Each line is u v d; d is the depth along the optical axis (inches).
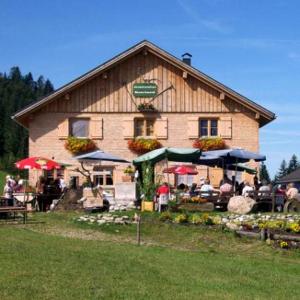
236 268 508.7
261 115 1237.1
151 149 1234.6
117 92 1253.1
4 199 932.0
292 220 780.0
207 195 959.0
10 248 524.4
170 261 521.7
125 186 983.6
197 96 1250.0
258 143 1238.9
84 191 938.7
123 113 1250.0
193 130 1242.6
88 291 371.9
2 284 375.6
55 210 954.7
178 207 895.1
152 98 1250.6
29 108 1230.3
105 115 1249.4
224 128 1241.4
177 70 1256.2
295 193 973.2
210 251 623.2
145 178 946.1
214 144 1229.1
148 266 482.0
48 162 996.6
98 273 431.2
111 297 362.3
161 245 662.5
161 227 746.8
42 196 1021.2
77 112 1248.2
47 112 1246.9
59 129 1242.6
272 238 642.2
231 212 898.7
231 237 678.5
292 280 471.8
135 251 575.8
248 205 901.2
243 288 423.8
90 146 1236.5
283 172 3794.3
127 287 391.9
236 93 1232.2
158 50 1239.5
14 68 4741.6
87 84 1255.5
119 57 1237.7
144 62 1257.4
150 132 1256.2
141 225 762.2
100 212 922.1
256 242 653.3
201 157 1011.9
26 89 4183.1
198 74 1236.5
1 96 3818.9
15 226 764.0
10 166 3029.0
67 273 422.3
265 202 940.6
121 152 1242.6
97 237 701.3
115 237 708.0
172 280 429.1
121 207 951.6
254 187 1067.3
